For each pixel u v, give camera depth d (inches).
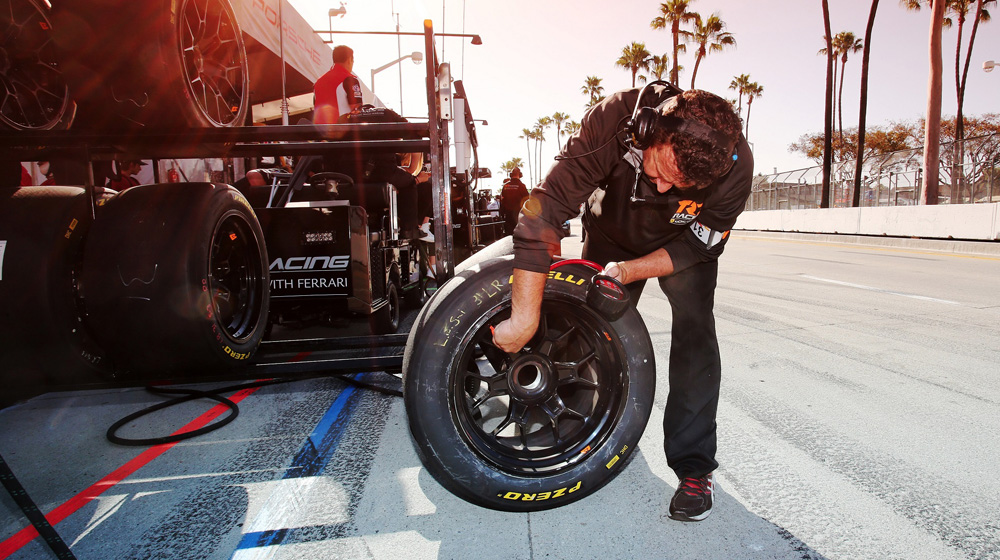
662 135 52.1
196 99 89.4
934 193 604.4
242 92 110.6
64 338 80.0
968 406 103.6
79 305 83.0
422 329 60.9
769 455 84.5
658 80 61.8
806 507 70.0
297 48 262.5
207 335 83.6
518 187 362.9
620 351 65.9
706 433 69.1
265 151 105.7
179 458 87.9
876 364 131.0
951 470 78.7
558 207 59.4
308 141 104.0
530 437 72.3
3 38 85.2
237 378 84.8
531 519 69.3
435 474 62.9
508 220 368.5
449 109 93.0
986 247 418.9
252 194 163.5
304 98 331.0
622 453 66.6
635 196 60.6
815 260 384.2
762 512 69.1
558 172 60.2
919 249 473.7
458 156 179.2
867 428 93.9
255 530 67.4
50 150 98.3
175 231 81.8
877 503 70.4
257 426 101.4
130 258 80.0
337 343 108.5
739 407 104.2
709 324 69.8
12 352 78.4
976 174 557.6
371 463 85.7
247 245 103.6
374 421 103.7
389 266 165.9
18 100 90.4
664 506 71.6
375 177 175.5
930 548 60.9
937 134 599.5
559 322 75.4
